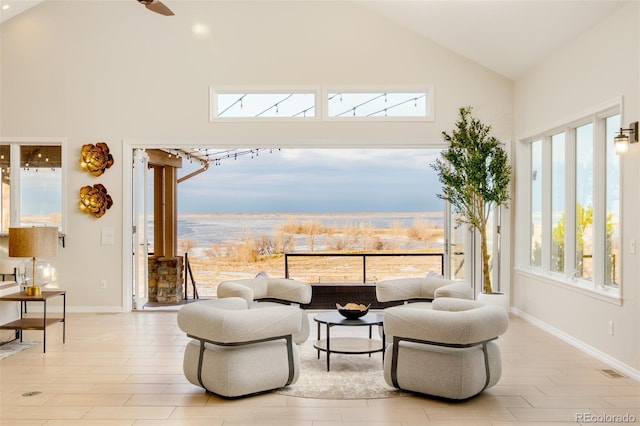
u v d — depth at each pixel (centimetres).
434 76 725
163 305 835
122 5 728
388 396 395
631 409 370
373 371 456
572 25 517
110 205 727
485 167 658
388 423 346
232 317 376
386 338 460
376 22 726
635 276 435
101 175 728
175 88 729
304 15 727
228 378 378
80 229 727
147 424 344
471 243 744
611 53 473
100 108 729
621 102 455
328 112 731
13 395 398
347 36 726
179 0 725
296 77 726
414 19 678
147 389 411
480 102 725
